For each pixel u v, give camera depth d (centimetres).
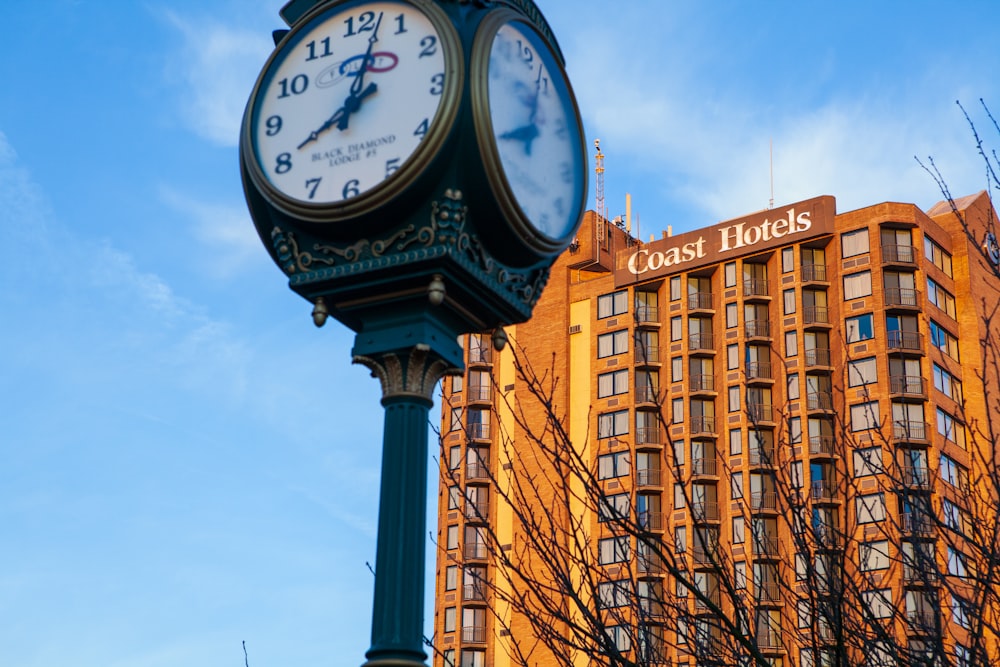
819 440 8456
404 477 761
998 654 1277
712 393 9038
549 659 8319
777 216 9231
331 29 845
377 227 789
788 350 8912
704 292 9388
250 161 831
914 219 8850
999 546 1405
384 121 803
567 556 1284
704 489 8662
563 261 9881
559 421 1302
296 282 805
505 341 848
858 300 8800
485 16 831
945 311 8844
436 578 9025
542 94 880
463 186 787
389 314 801
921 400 8294
